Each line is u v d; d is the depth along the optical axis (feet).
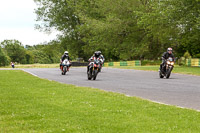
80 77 205.16
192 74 224.53
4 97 97.25
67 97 96.37
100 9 556.10
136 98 93.61
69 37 603.67
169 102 90.17
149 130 53.93
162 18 362.74
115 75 224.53
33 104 82.07
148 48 547.08
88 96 98.73
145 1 516.73
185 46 452.35
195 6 342.44
